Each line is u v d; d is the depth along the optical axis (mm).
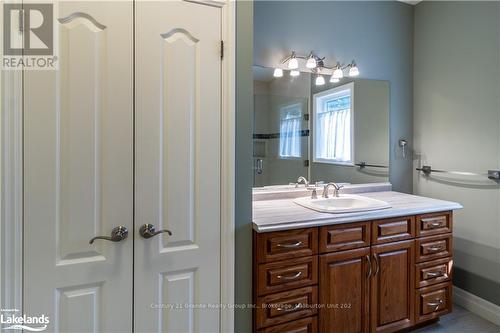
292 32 2266
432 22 2539
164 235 1320
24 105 1098
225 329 1437
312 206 1897
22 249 1102
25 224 1104
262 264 1513
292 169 2301
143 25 1258
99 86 1197
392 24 2625
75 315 1181
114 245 1234
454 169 2385
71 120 1160
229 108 1420
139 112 1261
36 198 1117
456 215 2393
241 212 1477
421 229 1937
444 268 2018
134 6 1243
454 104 2373
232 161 1436
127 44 1233
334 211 1762
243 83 1462
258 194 2195
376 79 2574
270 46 2203
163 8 1291
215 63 1396
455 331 2037
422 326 2092
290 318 1579
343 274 1703
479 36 2188
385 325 1829
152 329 1306
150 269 1296
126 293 1257
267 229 1488
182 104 1335
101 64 1198
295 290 1590
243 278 1490
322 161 2396
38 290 1127
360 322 1752
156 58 1284
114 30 1212
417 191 2701
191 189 1364
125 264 1253
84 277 1191
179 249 1349
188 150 1353
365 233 1759
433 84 2543
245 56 1463
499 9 2064
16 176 1086
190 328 1378
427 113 2604
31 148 1106
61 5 1140
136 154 1260
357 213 1746
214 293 1421
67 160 1158
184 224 1354
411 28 2691
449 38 2400
